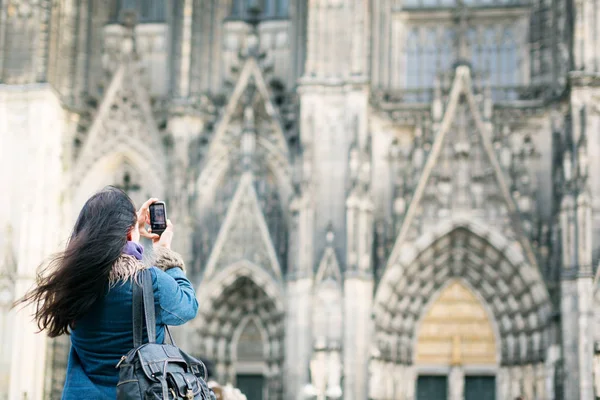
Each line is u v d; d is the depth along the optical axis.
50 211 65.12
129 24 70.62
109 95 69.69
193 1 70.81
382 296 66.00
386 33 70.94
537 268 65.81
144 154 69.44
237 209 68.06
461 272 68.44
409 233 67.00
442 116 68.00
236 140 69.50
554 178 65.56
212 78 71.50
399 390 66.94
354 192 64.62
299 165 66.25
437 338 68.38
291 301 64.62
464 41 69.12
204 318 67.56
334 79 66.62
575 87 64.50
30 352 62.34
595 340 62.31
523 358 66.81
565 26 67.56
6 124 65.69
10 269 63.53
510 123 68.38
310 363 63.16
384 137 69.31
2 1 67.00
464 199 67.31
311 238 64.94
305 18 70.69
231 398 27.02
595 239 63.88
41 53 66.44
